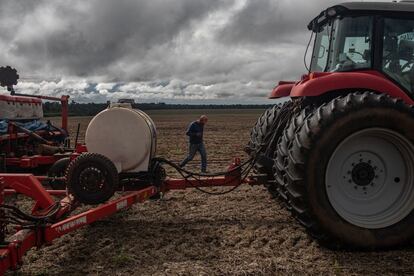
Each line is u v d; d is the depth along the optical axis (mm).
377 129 4746
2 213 3859
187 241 5133
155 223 5906
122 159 5594
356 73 5004
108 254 4754
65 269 4344
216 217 6172
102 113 5590
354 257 4648
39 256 4703
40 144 8883
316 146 4691
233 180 6090
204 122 10773
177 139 23125
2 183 3844
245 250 4816
